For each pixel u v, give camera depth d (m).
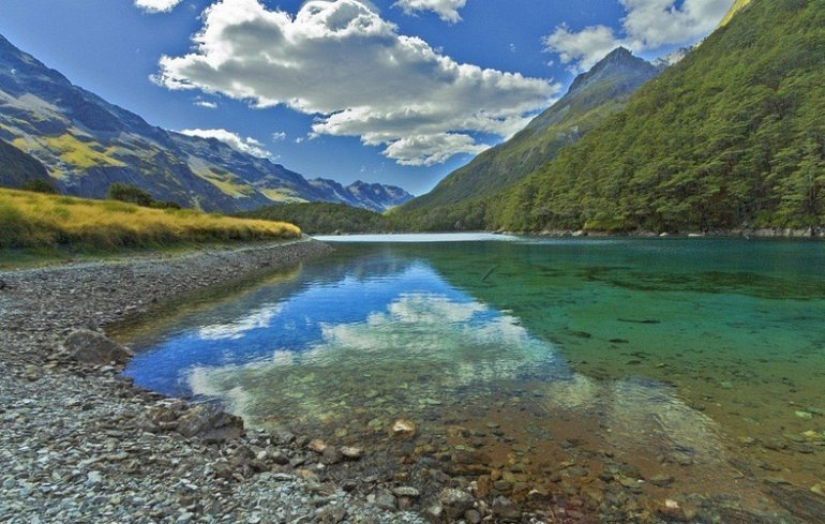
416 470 6.80
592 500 6.02
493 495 6.13
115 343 13.16
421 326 17.28
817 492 6.14
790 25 139.62
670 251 52.66
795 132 89.38
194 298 23.97
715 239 79.31
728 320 17.48
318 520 5.30
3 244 24.06
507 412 9.06
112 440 7.09
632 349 13.81
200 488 5.82
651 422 8.52
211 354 13.52
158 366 12.30
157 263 31.28
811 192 76.75
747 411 8.97
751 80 119.50
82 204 41.16
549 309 20.38
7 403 8.32
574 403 9.52
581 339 15.10
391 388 10.55
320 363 12.60
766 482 6.41
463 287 27.78
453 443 7.71
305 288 28.02
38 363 11.32
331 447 7.39
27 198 34.00
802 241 63.50
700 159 106.62
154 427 7.84
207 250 42.88
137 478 5.93
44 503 5.09
